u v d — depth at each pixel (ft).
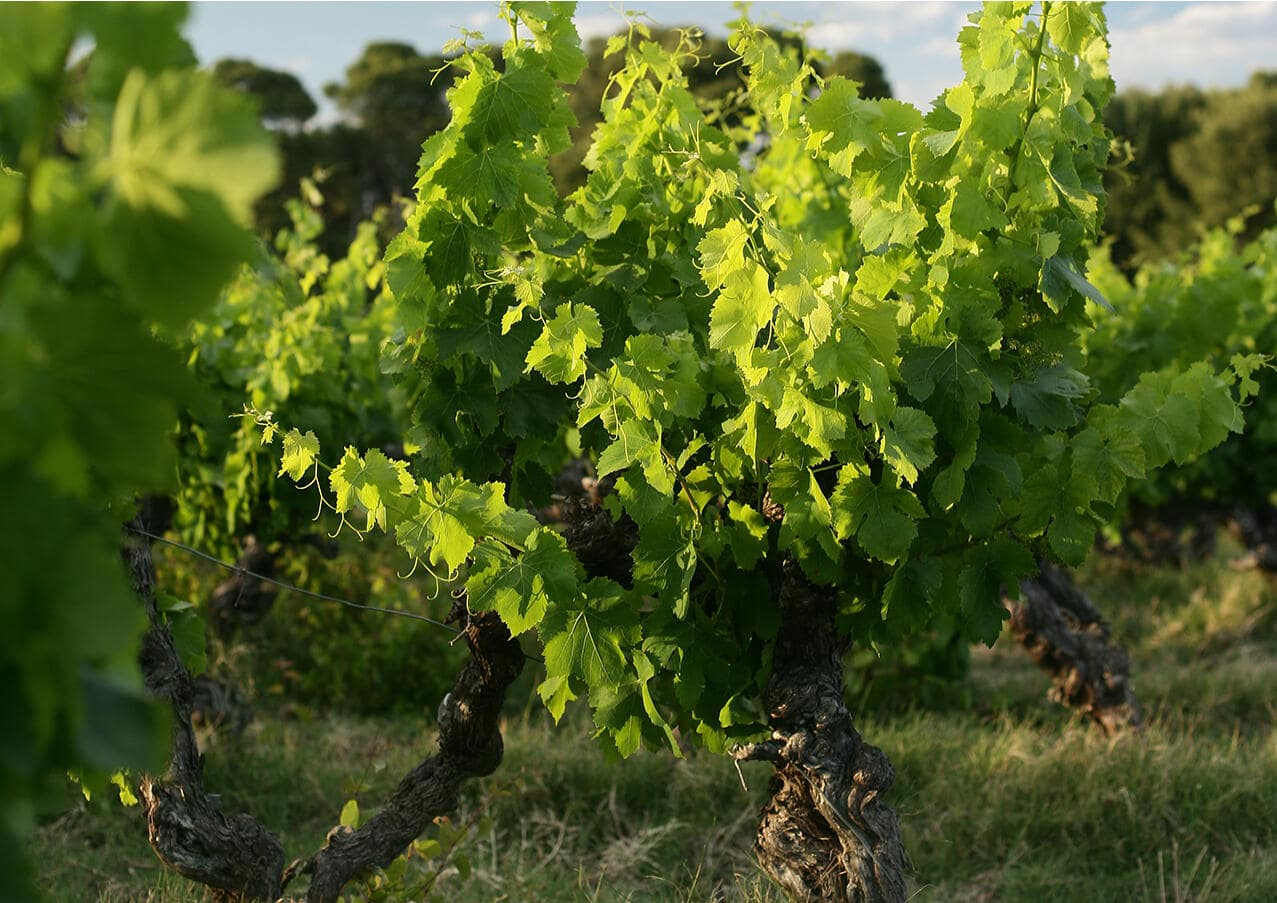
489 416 9.54
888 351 7.25
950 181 8.16
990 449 8.26
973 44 8.32
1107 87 9.87
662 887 13.51
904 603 8.27
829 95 8.32
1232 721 20.66
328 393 19.19
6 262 2.05
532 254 10.43
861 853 7.62
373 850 10.10
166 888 11.80
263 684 21.20
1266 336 23.73
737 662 8.71
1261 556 26.91
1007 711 21.44
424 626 21.83
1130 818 15.10
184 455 17.70
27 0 1.97
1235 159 89.86
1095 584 30.01
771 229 7.50
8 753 2.00
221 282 1.99
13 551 2.01
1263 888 13.39
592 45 63.67
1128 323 21.38
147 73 2.01
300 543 20.92
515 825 15.44
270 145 1.89
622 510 8.93
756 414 7.77
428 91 100.32
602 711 8.48
